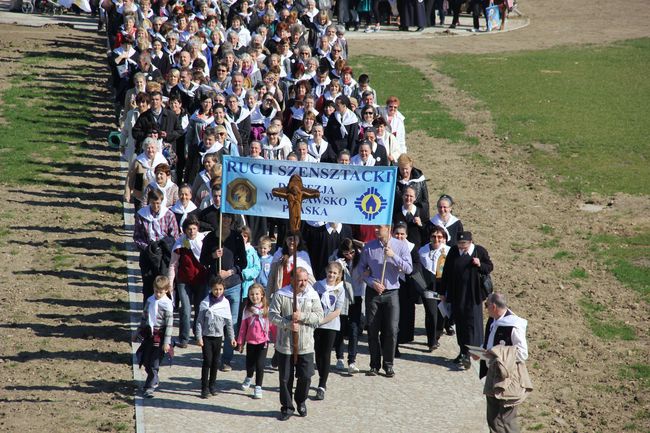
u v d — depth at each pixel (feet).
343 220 58.13
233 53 93.20
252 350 55.21
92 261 74.38
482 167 102.89
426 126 116.57
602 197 93.20
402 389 57.62
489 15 170.40
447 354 62.75
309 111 79.92
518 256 79.10
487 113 122.11
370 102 82.58
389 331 58.54
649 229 84.94
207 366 54.85
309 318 52.70
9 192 87.45
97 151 99.81
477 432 52.85
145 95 78.28
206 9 113.09
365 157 73.00
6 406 53.31
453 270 59.82
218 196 62.23
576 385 59.41
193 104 83.76
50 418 52.19
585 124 117.08
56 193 87.97
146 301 57.21
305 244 63.36
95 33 153.38
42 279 70.64
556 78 139.23
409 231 65.51
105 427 51.34
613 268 76.38
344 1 163.84
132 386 56.44
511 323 49.42
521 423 54.80
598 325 67.21
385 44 157.99
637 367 61.31
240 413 53.78
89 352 60.39
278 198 57.88
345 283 57.16
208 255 59.06
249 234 60.70
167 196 65.41
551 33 170.19
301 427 52.54
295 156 70.03
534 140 111.24
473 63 147.64
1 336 61.82
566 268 76.69
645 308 69.72
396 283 58.90
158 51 96.17
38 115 109.09
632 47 159.22
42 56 134.72
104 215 83.82
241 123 79.10
